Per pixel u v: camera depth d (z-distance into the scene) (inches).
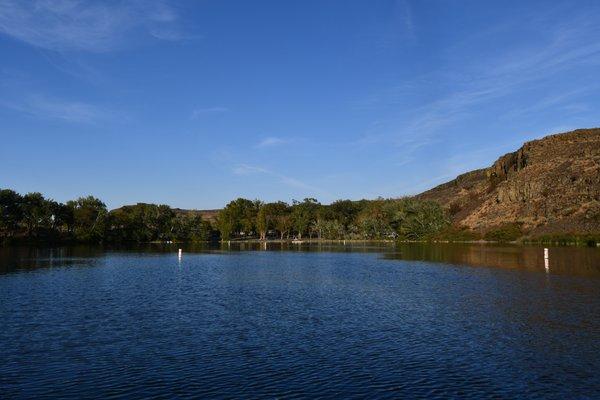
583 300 1541.6
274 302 1576.0
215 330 1162.6
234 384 785.6
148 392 751.7
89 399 725.3
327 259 3636.8
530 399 723.4
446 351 975.6
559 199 6427.2
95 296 1704.0
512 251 3986.2
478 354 954.1
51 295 1723.7
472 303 1520.7
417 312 1386.6
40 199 6141.7
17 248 5221.5
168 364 891.4
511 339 1068.5
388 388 767.1
